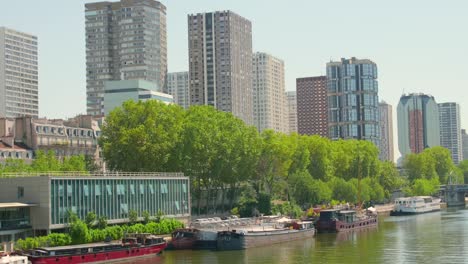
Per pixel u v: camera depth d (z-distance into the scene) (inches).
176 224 6668.3
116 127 7677.2
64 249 4869.6
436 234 7288.4
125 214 6348.4
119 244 5260.8
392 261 5211.6
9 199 5551.2
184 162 7751.0
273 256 5551.2
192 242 6023.6
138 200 6560.0
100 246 5103.3
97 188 6013.8
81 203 5807.1
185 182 7372.1
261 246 6269.7
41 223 5447.8
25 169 7140.8
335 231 7691.9
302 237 6983.3
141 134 7313.0
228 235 5979.3
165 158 7445.9
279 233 6569.9
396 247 6117.1
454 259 5275.6
